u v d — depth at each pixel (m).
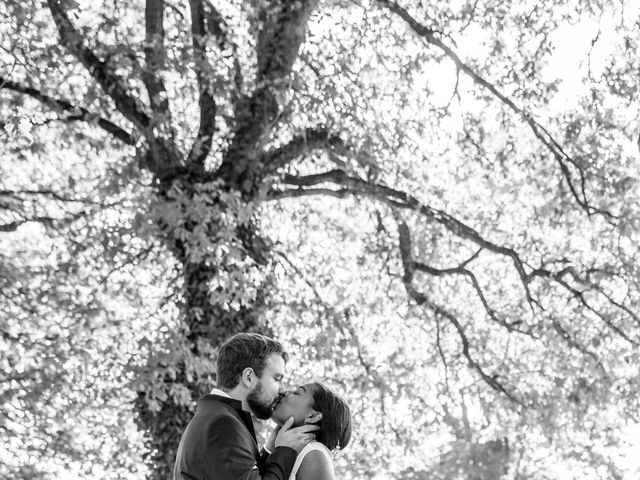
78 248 13.66
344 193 15.53
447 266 17.98
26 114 12.82
